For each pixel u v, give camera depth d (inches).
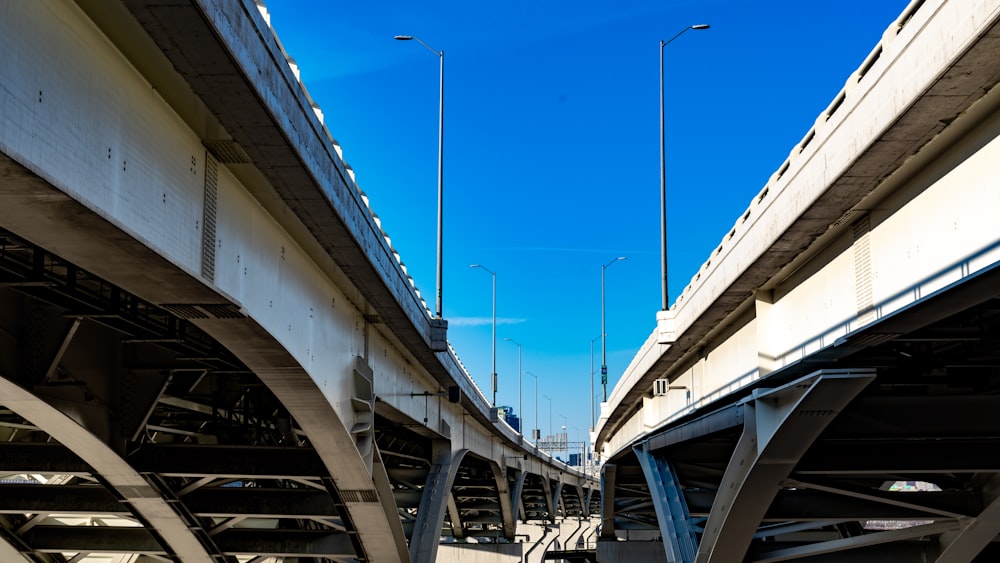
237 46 448.5
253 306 658.8
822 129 578.2
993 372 800.3
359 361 1000.9
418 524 1596.9
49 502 961.5
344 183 698.8
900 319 584.7
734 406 932.6
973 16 406.3
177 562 1090.1
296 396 806.5
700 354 1143.6
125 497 919.0
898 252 582.2
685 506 1380.4
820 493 984.9
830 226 645.3
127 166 456.8
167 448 892.0
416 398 1407.5
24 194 369.1
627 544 2343.8
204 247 558.9
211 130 542.0
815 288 725.3
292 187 617.6
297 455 938.7
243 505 1028.5
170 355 777.6
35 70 373.7
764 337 829.8
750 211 742.5
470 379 1774.1
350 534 1135.0
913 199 562.3
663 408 1440.7
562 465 3789.4
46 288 573.0
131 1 393.1
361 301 978.7
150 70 471.5
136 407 770.8
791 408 725.9
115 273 489.4
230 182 612.4
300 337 784.9
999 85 449.1
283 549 1138.7
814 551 985.5
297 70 583.2
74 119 405.1
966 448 829.8
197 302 554.3
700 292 941.2
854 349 673.6
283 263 737.0
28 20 368.5
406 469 1723.7
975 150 495.5
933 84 444.1
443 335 1282.0
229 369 778.8
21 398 633.6
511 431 2527.1
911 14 473.4
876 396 767.7
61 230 415.2
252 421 1044.5
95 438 728.3
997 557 1215.6
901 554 992.2
